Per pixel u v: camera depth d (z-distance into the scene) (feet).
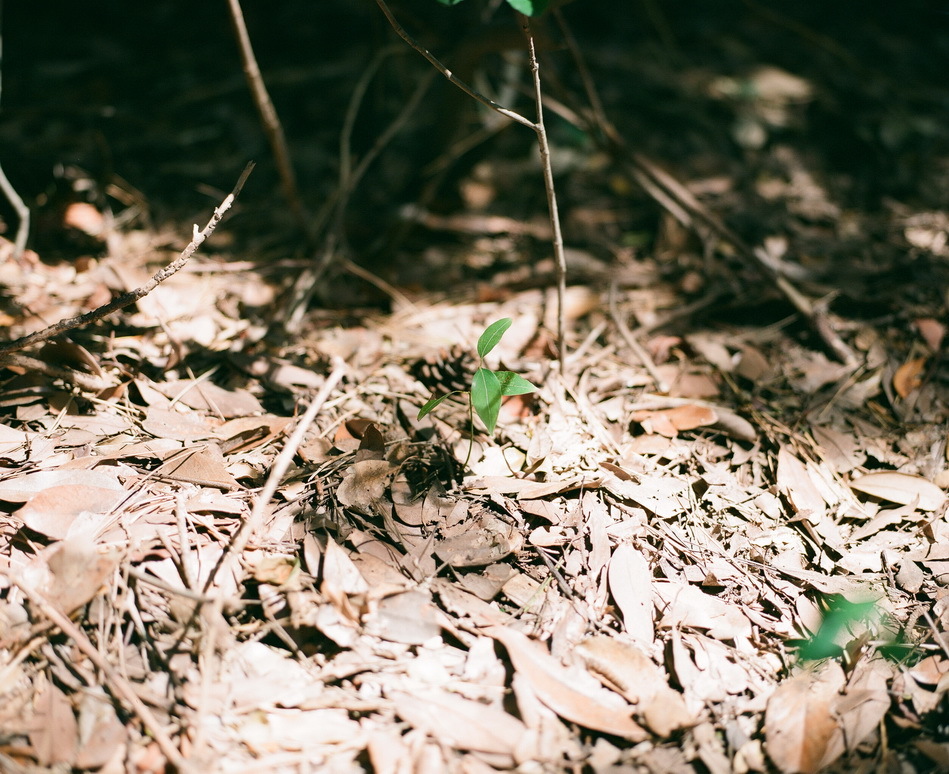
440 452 2.46
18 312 2.77
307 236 3.19
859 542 2.39
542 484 2.39
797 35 4.71
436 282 3.20
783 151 3.88
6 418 2.46
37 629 2.04
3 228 3.16
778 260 3.27
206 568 2.16
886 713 2.08
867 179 3.79
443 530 2.29
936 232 3.48
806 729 2.02
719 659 2.14
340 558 2.18
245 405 2.58
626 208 3.57
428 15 3.87
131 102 3.85
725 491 2.47
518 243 3.40
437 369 2.73
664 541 2.33
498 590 2.20
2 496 2.23
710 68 4.38
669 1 4.81
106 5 4.39
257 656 2.07
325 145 3.76
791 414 2.72
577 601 2.20
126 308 2.88
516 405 2.64
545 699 2.02
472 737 1.97
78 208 3.21
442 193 3.54
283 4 4.42
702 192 3.60
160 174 3.53
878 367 2.87
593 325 3.00
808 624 2.21
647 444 2.56
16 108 3.70
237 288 3.03
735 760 1.98
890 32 4.87
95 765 1.90
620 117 3.95
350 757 1.95
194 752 1.89
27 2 4.33
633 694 2.05
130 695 1.94
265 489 2.11
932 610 2.25
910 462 2.60
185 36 4.32
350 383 2.70
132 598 2.10
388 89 4.01
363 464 2.38
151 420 2.48
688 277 3.18
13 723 1.94
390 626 2.12
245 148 3.71
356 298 3.09
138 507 2.26
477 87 3.51
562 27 2.96
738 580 2.28
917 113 4.19
